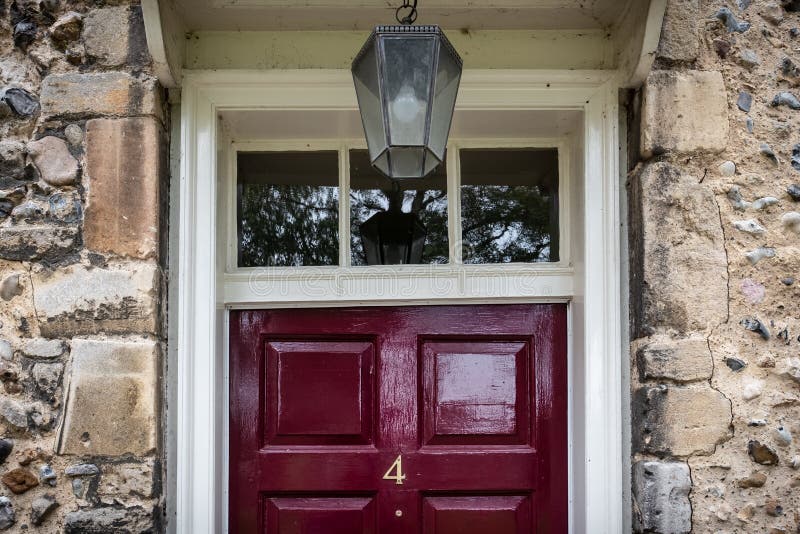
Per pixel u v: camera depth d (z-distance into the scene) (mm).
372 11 2223
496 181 2557
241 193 2535
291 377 2453
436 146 1815
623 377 2225
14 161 2123
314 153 2549
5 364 2062
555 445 2451
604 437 2209
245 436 2430
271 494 2432
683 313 2127
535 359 2479
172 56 2162
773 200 2184
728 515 2080
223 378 2396
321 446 2453
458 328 2482
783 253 2170
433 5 2199
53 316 2070
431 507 2443
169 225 2230
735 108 2209
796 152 2209
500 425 2467
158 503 2070
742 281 2154
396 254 2525
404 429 2455
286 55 2322
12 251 2088
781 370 2127
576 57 2346
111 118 2125
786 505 2096
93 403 2047
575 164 2430
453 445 2469
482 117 2379
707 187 2172
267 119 2377
